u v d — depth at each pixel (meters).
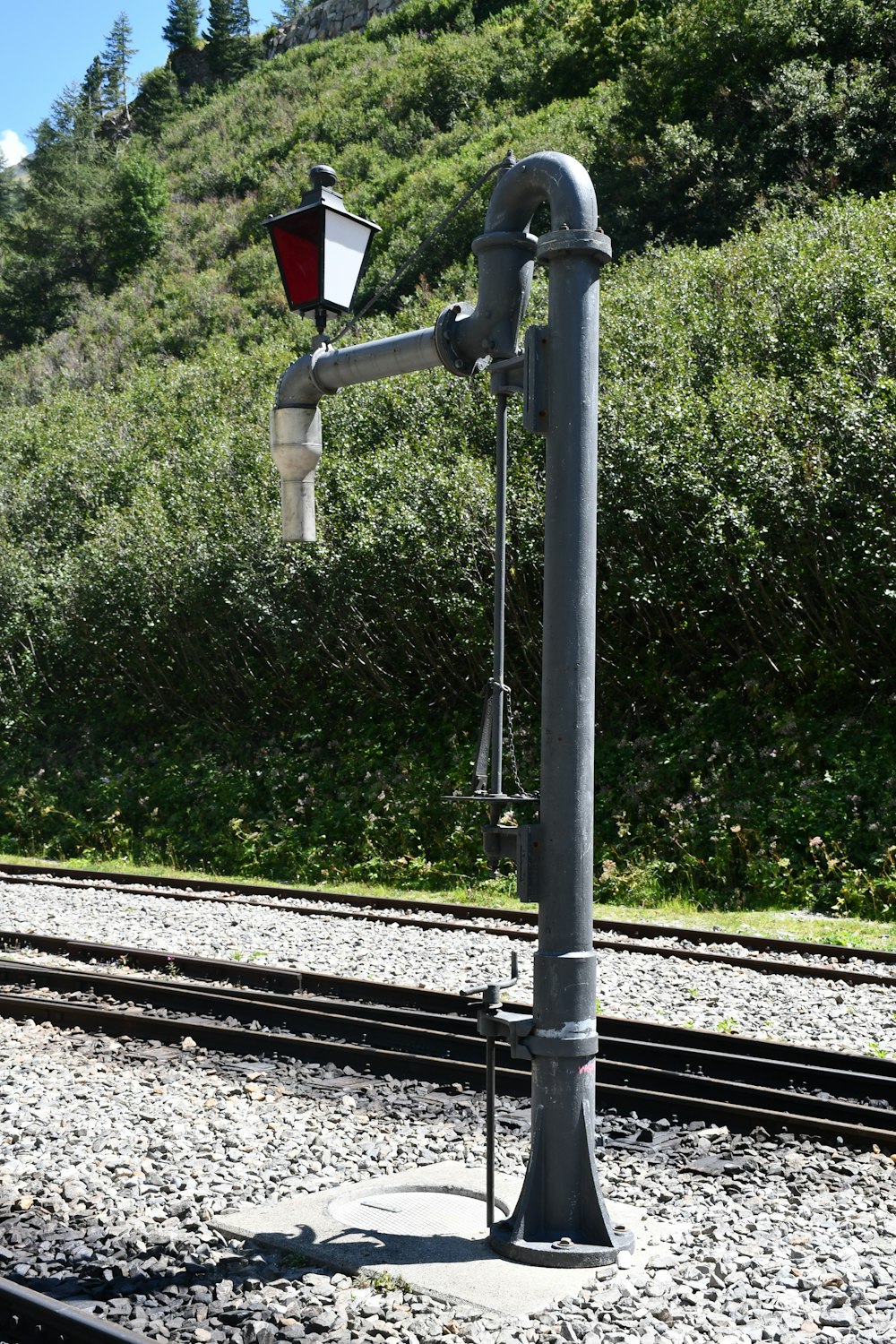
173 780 21.80
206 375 38.19
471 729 19.00
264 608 20.83
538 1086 4.54
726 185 35.91
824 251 21.67
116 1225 4.96
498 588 4.70
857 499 15.34
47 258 75.06
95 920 13.38
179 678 24.38
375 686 20.91
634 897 14.42
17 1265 4.54
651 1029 7.86
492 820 4.71
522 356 4.60
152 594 23.33
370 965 10.59
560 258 4.54
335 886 16.67
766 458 15.99
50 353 61.31
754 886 13.96
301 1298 4.19
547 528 4.59
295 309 5.62
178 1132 6.14
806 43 38.81
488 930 11.84
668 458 16.48
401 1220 4.91
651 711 17.56
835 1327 3.91
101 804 22.05
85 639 25.06
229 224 71.56
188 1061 7.63
